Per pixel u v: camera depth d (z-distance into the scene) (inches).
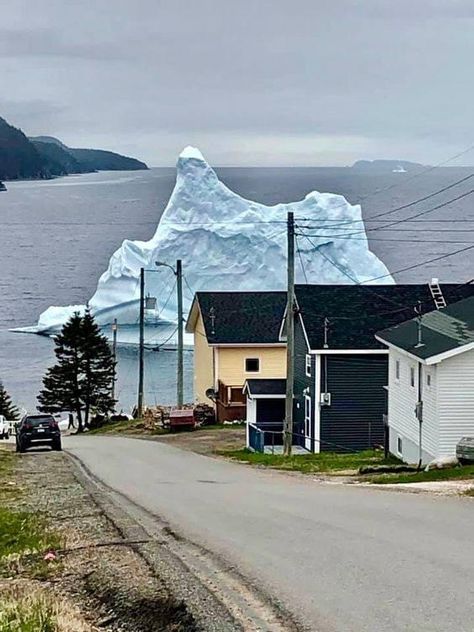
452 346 1031.0
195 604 358.6
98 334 2461.9
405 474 947.3
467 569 397.7
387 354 1456.7
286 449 1263.5
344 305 1556.3
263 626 326.0
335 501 676.1
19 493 820.6
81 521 610.2
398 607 335.6
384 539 481.4
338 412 1462.8
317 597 358.3
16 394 2659.9
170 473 1010.1
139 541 510.0
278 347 1984.5
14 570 455.8
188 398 2596.0
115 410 2496.3
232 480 916.6
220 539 505.0
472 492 719.1
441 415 1038.4
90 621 349.7
